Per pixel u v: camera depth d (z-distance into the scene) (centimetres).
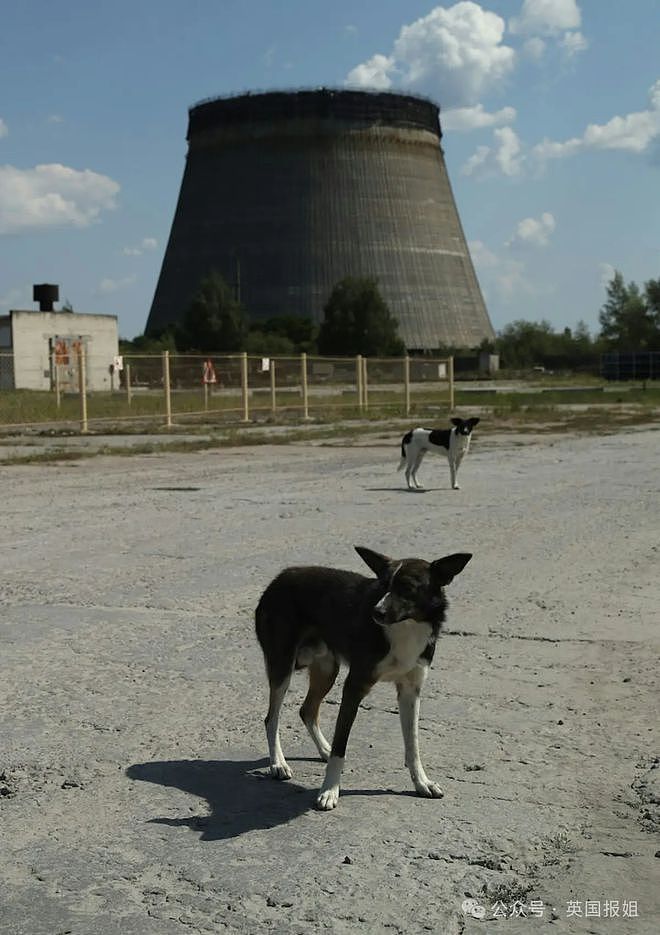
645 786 510
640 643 772
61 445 2627
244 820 470
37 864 427
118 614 855
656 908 399
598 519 1348
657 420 3800
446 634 800
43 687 666
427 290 10569
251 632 799
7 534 1251
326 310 9769
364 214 10444
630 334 12431
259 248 10306
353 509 1451
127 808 484
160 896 400
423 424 3491
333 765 488
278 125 10475
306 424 3500
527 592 933
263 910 389
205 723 603
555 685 676
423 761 545
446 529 1270
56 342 5909
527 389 7175
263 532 1254
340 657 504
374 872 419
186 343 9406
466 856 434
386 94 10750
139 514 1413
